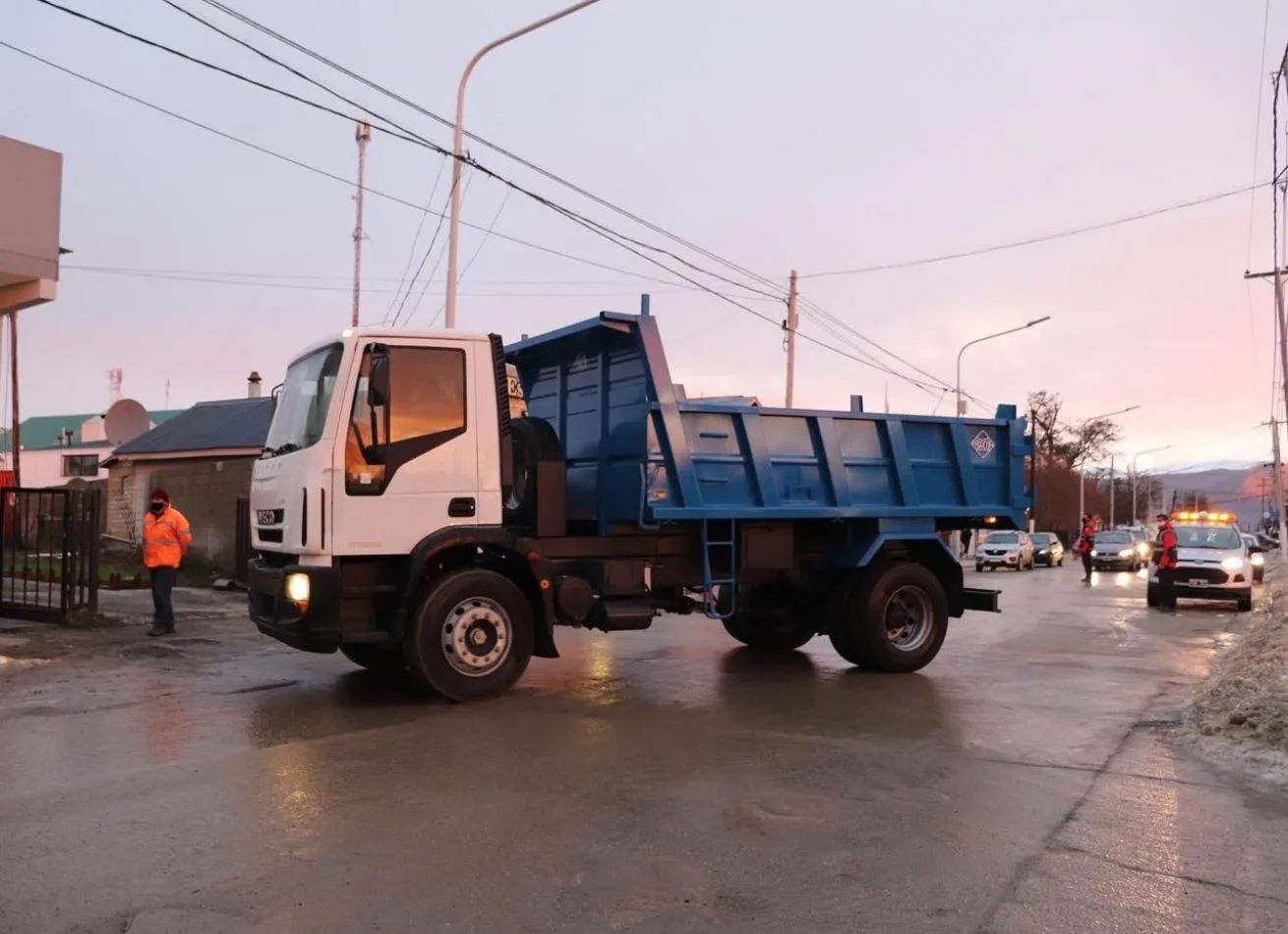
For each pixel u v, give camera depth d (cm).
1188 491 13900
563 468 912
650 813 540
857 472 1027
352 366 786
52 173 1241
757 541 980
